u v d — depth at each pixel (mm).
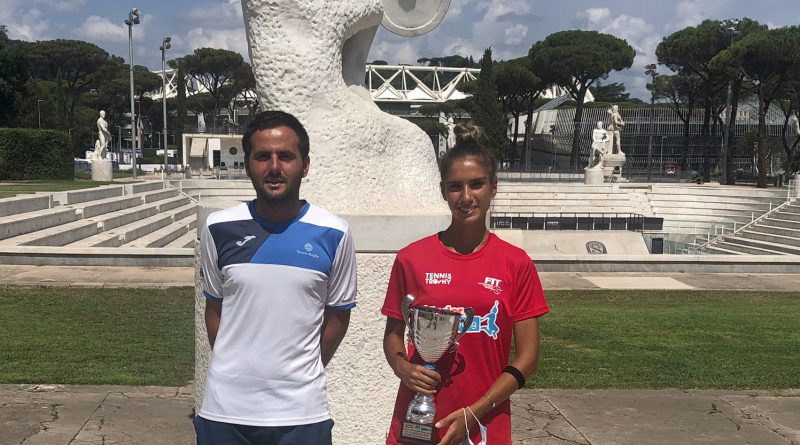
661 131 67312
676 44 51438
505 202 36156
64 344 7051
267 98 3678
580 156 69375
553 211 35562
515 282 2336
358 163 3693
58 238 15547
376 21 4090
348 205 3588
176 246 19953
